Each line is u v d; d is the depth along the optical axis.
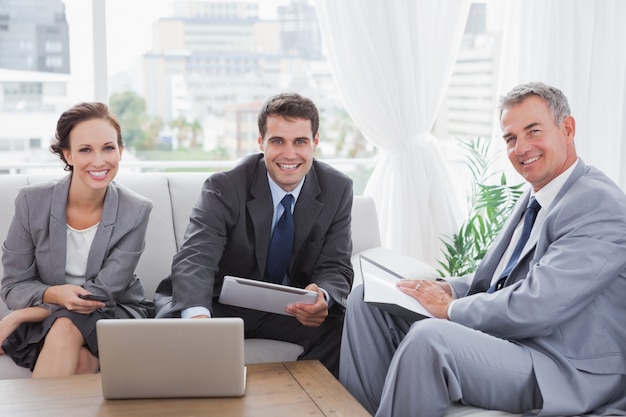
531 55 3.80
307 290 2.20
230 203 2.46
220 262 2.54
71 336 2.19
